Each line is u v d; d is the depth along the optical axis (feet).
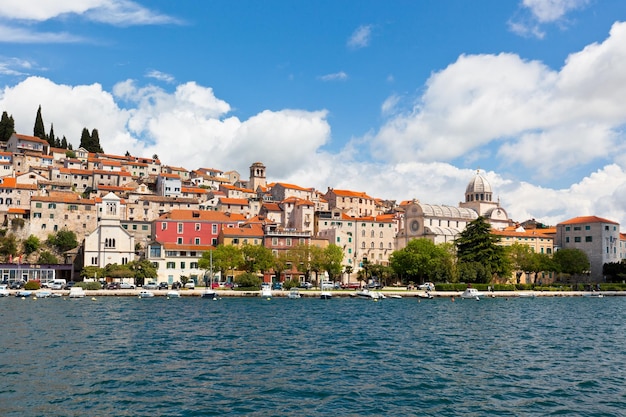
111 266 438.81
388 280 550.77
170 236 506.07
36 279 452.76
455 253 549.54
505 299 451.12
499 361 166.20
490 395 126.21
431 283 503.20
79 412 108.58
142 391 123.85
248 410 112.06
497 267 517.55
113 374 138.51
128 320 242.99
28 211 553.23
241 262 451.53
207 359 160.15
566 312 338.13
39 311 274.77
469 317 292.61
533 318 295.89
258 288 431.02
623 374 150.10
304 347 184.24
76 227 556.51
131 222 547.90
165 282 449.06
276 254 520.42
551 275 645.10
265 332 216.74
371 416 109.81
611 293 540.93
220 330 219.00
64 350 167.73
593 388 133.80
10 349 167.12
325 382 135.54
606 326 263.49
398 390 129.08
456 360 166.40
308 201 650.43
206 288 431.02
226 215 555.69
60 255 531.09
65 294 381.40
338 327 237.04
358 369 150.82
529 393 128.26
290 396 122.62
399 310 325.01
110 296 381.19
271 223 573.74
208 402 116.98
